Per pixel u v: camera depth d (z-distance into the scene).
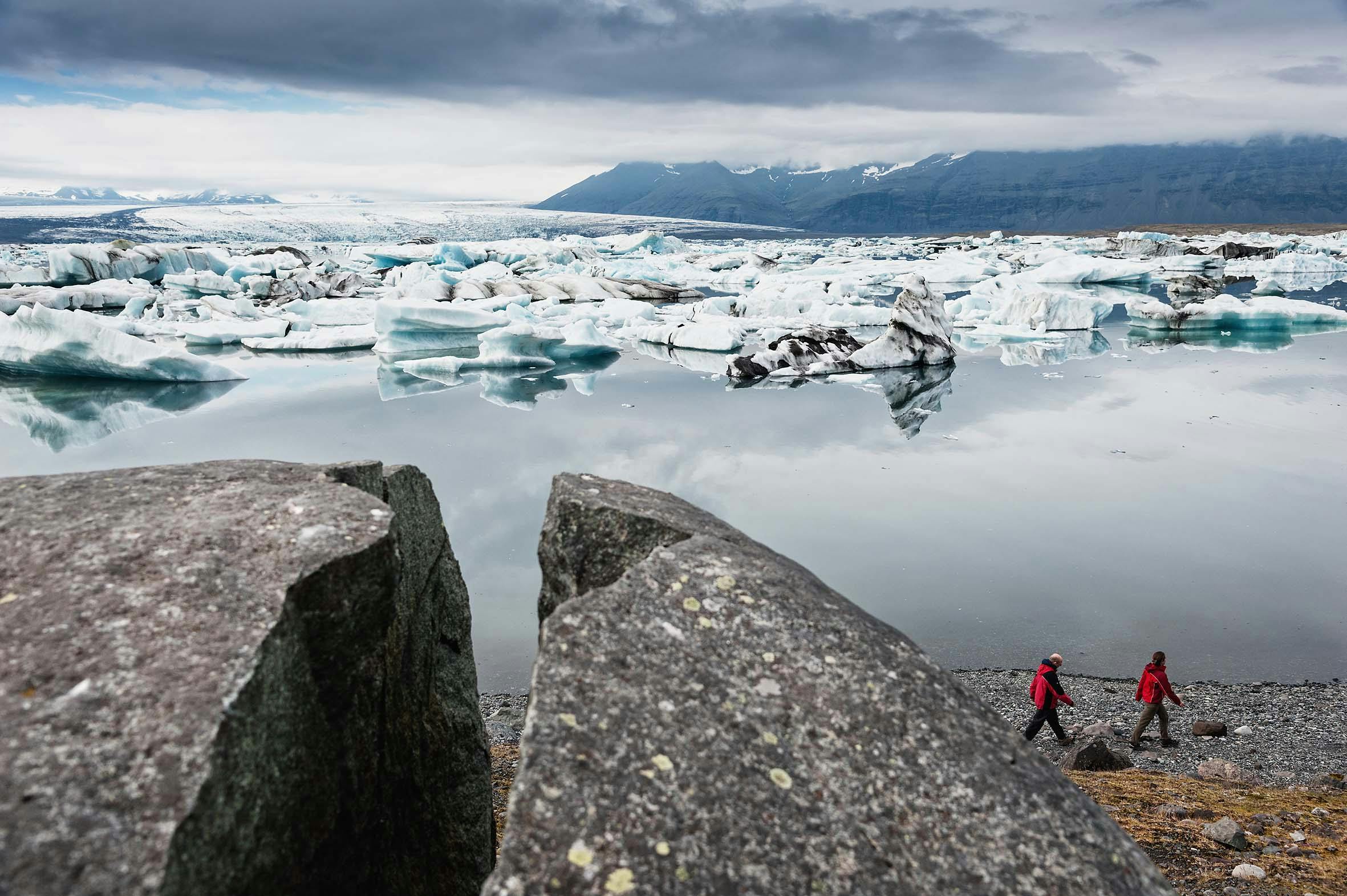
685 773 3.07
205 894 2.62
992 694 13.35
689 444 28.55
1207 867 7.00
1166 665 14.55
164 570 3.38
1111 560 18.67
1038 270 85.69
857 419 32.34
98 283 67.44
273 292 69.75
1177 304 69.62
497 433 29.97
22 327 38.06
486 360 43.41
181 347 49.34
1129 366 43.06
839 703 3.49
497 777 8.74
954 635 15.35
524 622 15.13
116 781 2.58
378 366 44.38
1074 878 3.03
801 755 3.26
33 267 77.44
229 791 2.81
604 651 3.47
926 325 44.38
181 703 2.84
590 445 28.31
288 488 4.20
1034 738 12.12
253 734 2.99
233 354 47.91
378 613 3.84
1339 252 110.06
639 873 2.73
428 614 5.18
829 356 43.12
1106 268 81.88
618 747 3.10
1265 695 13.37
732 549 4.26
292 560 3.52
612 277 83.50
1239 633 15.62
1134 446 28.31
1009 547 19.28
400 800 4.44
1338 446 28.12
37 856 2.34
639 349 50.78
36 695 2.78
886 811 3.14
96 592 3.23
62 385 37.88
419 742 4.73
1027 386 38.28
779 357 42.38
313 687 3.55
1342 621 16.08
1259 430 30.28
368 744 4.04
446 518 20.84
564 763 3.00
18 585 3.25
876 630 4.00
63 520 3.70
